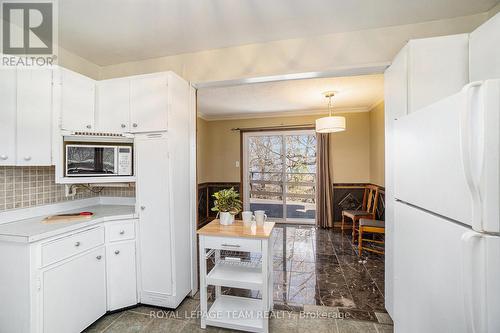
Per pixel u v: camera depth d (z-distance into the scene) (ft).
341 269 9.37
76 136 6.14
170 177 6.48
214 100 13.47
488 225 2.28
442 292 2.85
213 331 5.85
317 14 5.87
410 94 5.21
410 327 3.69
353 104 14.67
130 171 6.77
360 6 5.57
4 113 5.23
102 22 6.06
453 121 2.59
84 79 6.68
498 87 2.25
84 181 6.23
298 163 17.15
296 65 6.97
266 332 5.57
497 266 2.27
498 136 2.26
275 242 12.72
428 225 3.17
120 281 6.52
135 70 8.27
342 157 15.92
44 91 5.81
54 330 5.06
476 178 2.31
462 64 4.93
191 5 5.46
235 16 5.92
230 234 5.67
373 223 10.66
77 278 5.57
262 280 5.56
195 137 7.89
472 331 2.31
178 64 7.86
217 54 7.53
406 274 3.84
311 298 7.34
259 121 17.51
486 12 5.82
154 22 6.11
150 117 6.59
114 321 6.19
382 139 12.86
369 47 6.53
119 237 6.51
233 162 18.02
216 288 6.75
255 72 7.25
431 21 6.19
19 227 5.31
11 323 4.84
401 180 4.10
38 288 4.80
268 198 17.74
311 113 16.49
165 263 6.59
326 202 15.72
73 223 5.65
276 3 5.44
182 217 7.01
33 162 5.62
